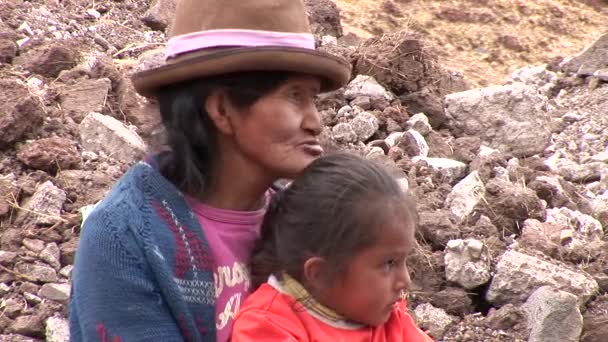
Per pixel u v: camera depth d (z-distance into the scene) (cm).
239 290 390
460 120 1031
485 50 1661
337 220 379
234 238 391
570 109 1166
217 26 368
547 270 752
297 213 385
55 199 774
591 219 858
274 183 417
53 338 680
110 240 368
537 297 732
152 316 366
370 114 943
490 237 803
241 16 367
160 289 368
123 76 954
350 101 991
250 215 397
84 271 372
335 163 388
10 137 830
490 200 845
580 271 770
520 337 725
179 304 368
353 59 1021
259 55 361
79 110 904
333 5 1216
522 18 1723
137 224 369
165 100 379
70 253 738
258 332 383
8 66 970
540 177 916
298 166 383
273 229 392
